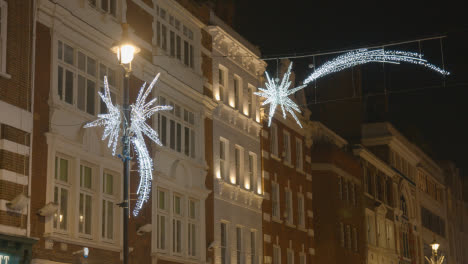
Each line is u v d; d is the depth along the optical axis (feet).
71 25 85.92
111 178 92.53
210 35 126.31
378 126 240.73
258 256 135.64
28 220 76.18
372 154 206.59
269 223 142.41
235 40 133.39
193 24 120.16
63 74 84.94
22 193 74.18
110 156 90.94
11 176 74.74
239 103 136.77
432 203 287.69
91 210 87.66
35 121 79.36
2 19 76.02
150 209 99.96
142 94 100.68
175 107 111.24
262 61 145.69
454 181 330.75
